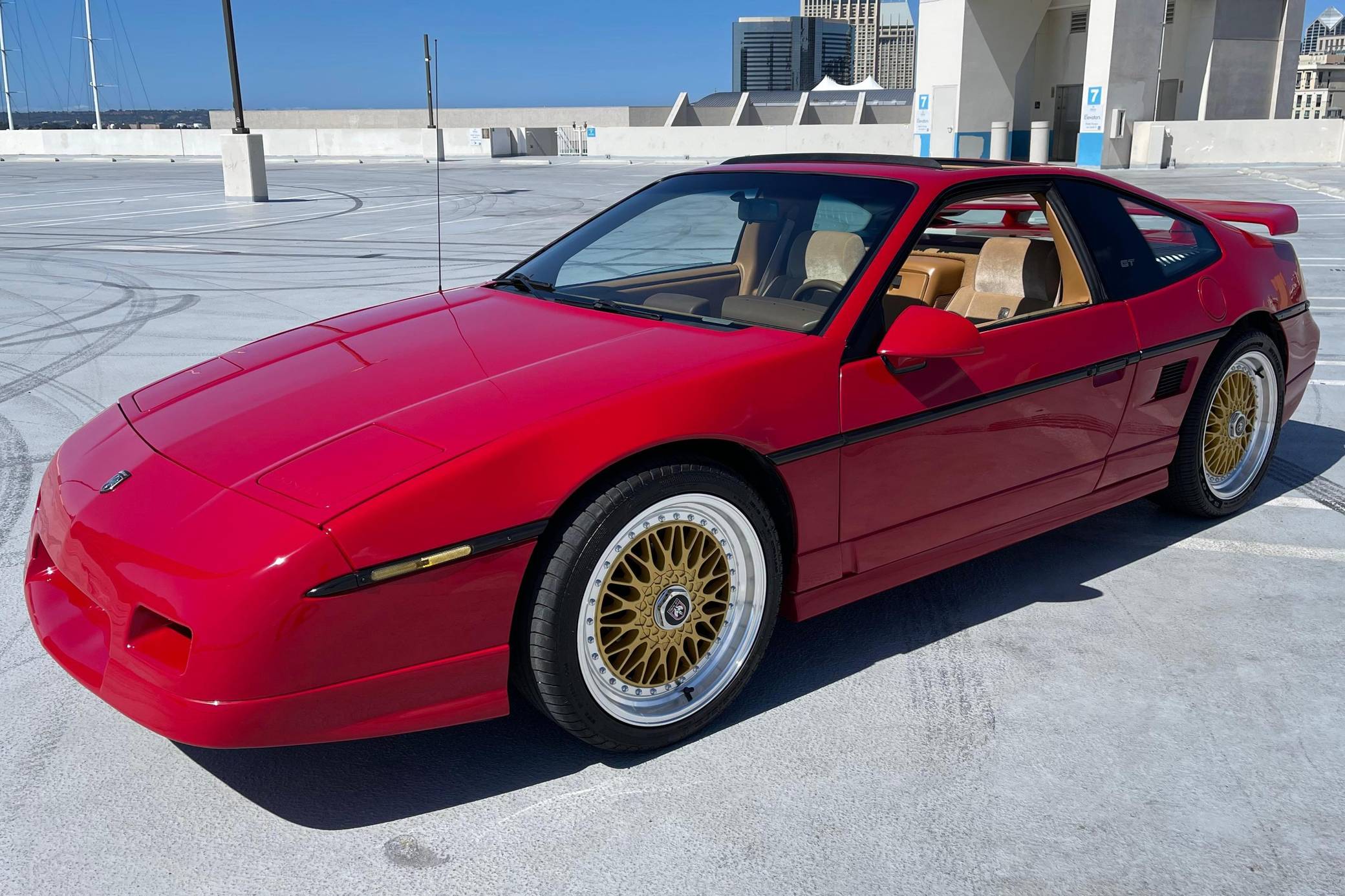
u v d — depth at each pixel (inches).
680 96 2027.6
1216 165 1056.8
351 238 541.3
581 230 141.9
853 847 85.0
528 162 1400.1
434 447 83.7
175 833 87.0
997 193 120.7
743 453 97.0
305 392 98.7
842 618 125.3
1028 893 80.0
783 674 112.5
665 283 121.6
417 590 80.4
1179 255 140.6
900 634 121.3
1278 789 92.7
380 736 82.9
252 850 84.9
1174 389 137.6
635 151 1518.2
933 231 135.5
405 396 94.0
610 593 90.1
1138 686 109.7
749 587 100.1
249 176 783.7
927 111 1268.5
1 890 79.9
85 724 103.3
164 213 690.2
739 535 97.4
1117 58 1030.4
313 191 891.4
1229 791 92.4
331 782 94.1
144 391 113.3
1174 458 143.9
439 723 85.3
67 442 107.5
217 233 562.9
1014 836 86.4
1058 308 122.5
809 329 103.2
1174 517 157.0
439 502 80.3
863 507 105.7
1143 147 1051.3
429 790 92.8
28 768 96.0
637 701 95.1
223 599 75.9
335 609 77.6
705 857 83.7
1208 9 1214.9
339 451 85.4
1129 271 131.0
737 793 92.1
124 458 94.2
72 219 648.4
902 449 106.5
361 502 79.0
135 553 80.9
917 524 111.3
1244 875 82.1
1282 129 1069.8
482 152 1566.2
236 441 90.9
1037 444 120.2
